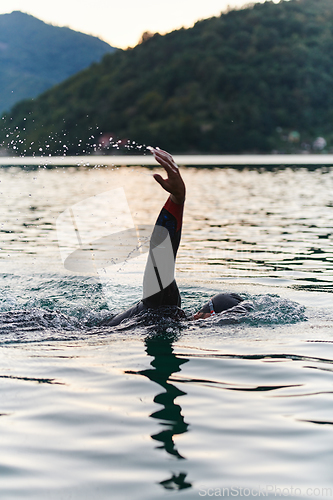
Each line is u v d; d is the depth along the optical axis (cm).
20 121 7462
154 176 334
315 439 214
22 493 179
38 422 228
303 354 318
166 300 381
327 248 738
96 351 324
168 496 177
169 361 304
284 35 10462
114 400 249
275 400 251
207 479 187
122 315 395
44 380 274
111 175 2666
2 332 366
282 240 819
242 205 1380
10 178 2348
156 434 217
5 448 207
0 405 244
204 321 385
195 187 1942
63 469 193
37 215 1184
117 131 8362
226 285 521
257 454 203
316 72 9181
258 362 303
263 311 405
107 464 196
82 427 223
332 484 184
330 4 11619
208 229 964
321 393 259
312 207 1296
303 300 454
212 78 8962
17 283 554
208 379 277
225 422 228
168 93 9112
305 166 3556
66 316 407
